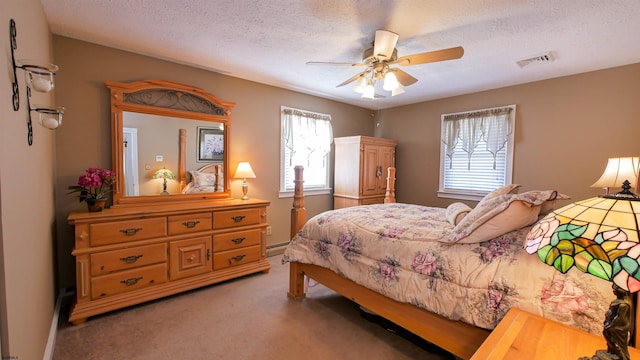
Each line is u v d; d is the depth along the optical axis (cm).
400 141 498
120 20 224
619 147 304
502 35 238
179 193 315
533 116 359
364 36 245
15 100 123
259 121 382
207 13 213
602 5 193
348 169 450
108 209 262
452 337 163
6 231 110
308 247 252
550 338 108
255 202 325
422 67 312
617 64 300
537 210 163
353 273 212
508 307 137
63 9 208
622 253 64
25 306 134
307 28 232
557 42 251
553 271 134
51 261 220
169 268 268
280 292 287
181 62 312
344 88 405
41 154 185
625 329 78
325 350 198
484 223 160
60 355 188
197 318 236
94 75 268
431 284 168
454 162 433
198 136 327
